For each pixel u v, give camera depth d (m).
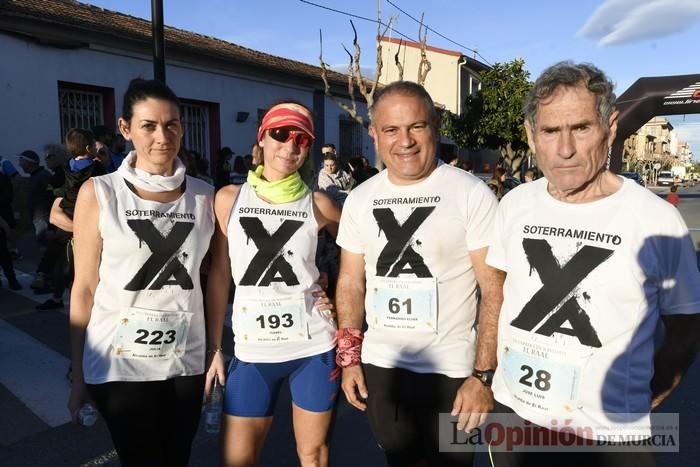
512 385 1.67
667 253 1.50
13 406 3.59
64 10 10.02
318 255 2.38
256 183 2.22
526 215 1.69
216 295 2.29
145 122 1.96
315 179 2.52
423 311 2.03
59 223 4.13
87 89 9.98
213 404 2.29
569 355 1.54
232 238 2.20
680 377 1.62
